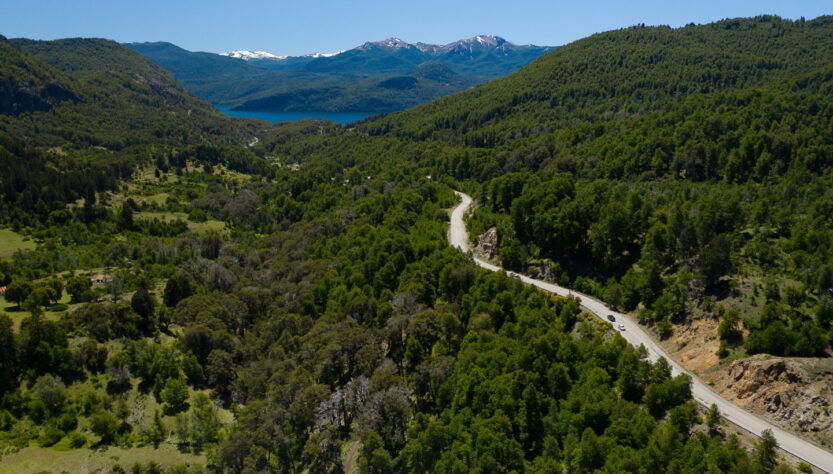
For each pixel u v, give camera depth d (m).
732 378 81.62
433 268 135.12
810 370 73.88
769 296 92.44
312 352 105.38
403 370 106.69
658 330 102.12
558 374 84.19
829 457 65.69
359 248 162.25
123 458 83.12
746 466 60.03
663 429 71.38
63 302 135.62
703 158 190.88
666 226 121.44
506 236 150.12
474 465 73.56
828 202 126.75
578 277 127.12
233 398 102.81
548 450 73.75
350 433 92.88
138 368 105.50
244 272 180.88
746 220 130.88
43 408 90.62
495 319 106.81
